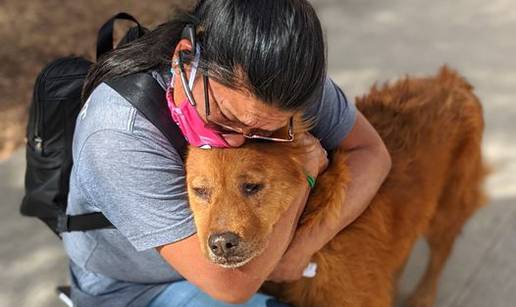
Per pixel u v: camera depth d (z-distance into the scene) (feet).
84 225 7.57
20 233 12.79
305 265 8.04
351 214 8.03
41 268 12.03
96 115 6.91
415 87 10.43
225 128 6.48
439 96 10.30
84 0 20.42
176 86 6.59
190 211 6.97
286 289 8.66
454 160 10.59
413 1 22.20
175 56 6.47
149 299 8.16
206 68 6.00
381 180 8.34
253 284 7.23
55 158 8.22
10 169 14.23
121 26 17.76
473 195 11.37
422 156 9.68
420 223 9.87
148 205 6.87
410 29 20.35
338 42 19.66
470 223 13.06
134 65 6.98
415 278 12.01
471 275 11.96
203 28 6.14
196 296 8.01
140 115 6.79
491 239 12.69
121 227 7.06
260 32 5.75
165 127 6.84
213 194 6.68
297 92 5.93
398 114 9.83
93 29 18.79
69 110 8.13
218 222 6.54
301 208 7.46
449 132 10.11
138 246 7.04
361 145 8.32
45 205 8.42
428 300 11.35
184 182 7.00
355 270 8.58
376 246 8.84
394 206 9.23
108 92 6.95
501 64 18.53
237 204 6.63
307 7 6.00
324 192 7.65
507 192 13.85
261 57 5.74
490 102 16.81
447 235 11.28
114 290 8.20
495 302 11.42
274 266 7.30
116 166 6.78
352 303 8.64
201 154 6.71
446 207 10.94
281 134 6.89
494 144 15.31
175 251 7.04
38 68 17.04
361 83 17.54
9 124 15.40
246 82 5.87
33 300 11.39
